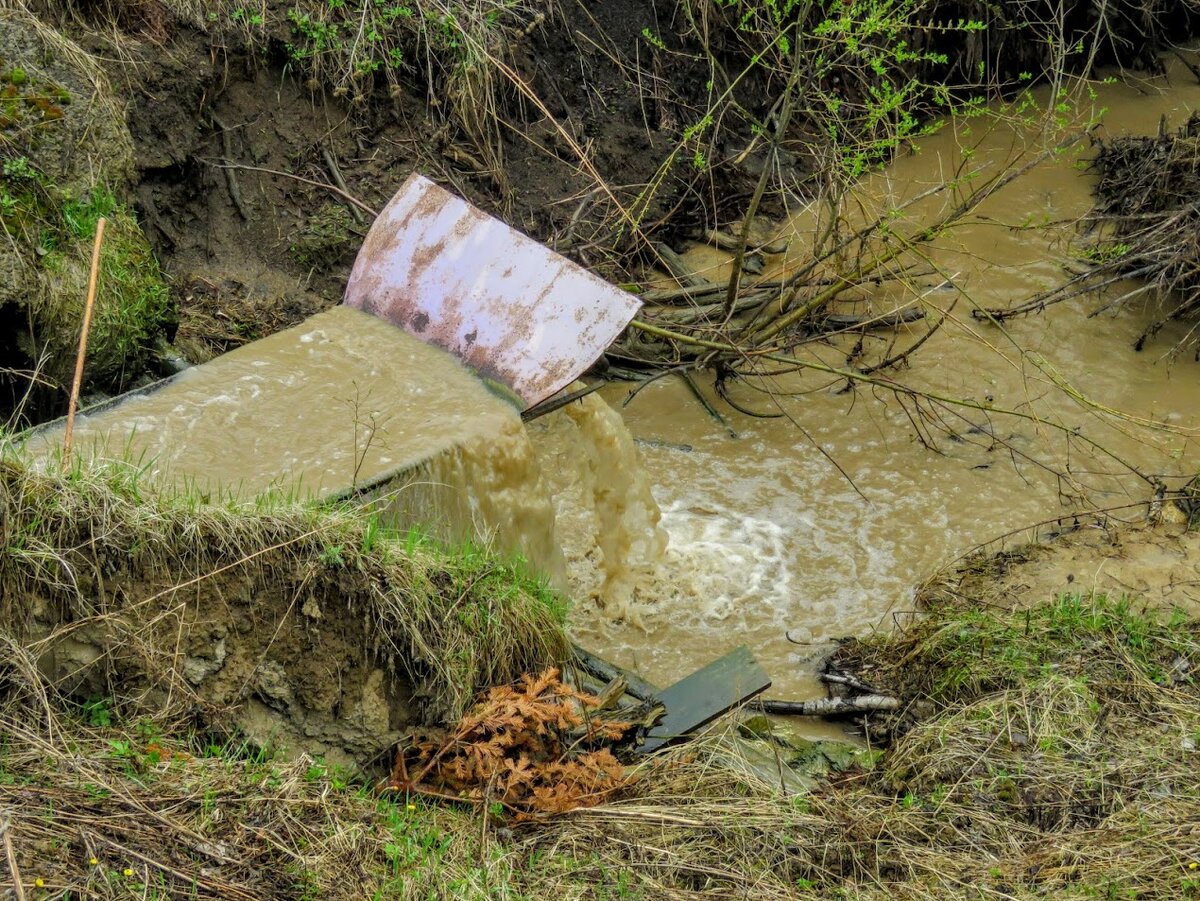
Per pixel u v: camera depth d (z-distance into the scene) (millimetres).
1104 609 5711
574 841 4238
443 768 4344
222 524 4234
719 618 6297
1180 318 8273
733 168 9383
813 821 4473
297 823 3768
